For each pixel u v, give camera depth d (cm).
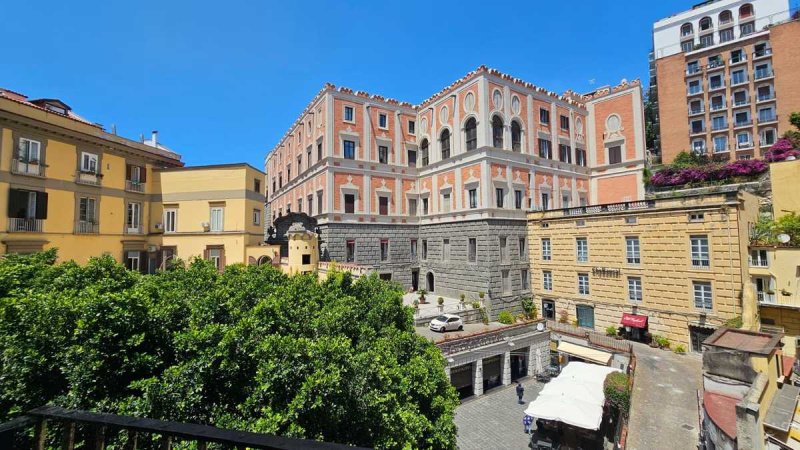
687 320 2667
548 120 4212
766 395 1230
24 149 2058
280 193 5344
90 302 834
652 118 6706
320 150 3888
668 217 2781
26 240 2042
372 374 1009
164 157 2962
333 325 1239
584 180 4531
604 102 4522
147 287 1084
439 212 4012
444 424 1257
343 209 3731
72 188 2297
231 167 2869
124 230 2631
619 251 3058
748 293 2316
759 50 5169
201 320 1009
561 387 1939
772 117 4997
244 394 894
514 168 3781
